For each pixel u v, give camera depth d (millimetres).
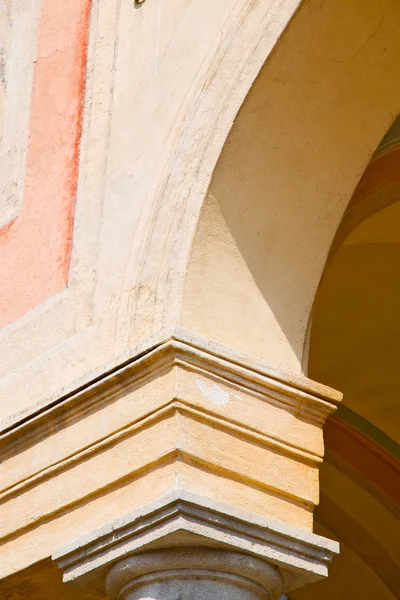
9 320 6398
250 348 5516
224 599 4977
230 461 5195
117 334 5617
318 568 5195
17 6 7344
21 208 6660
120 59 6398
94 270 5969
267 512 5215
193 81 5848
